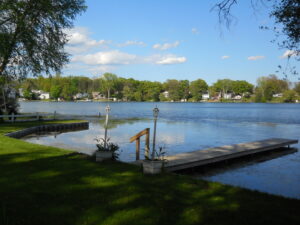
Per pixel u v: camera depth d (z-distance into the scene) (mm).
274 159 15766
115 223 5047
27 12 18203
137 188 7094
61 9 19594
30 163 9516
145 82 162625
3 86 25312
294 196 9281
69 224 4977
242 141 22859
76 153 11797
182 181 7906
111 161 10164
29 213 5387
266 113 68312
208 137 24969
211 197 6629
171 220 5250
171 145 20062
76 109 76625
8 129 22562
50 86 139375
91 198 6273
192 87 164000
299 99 117500
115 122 39188
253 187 10344
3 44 17469
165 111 74250
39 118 33031
